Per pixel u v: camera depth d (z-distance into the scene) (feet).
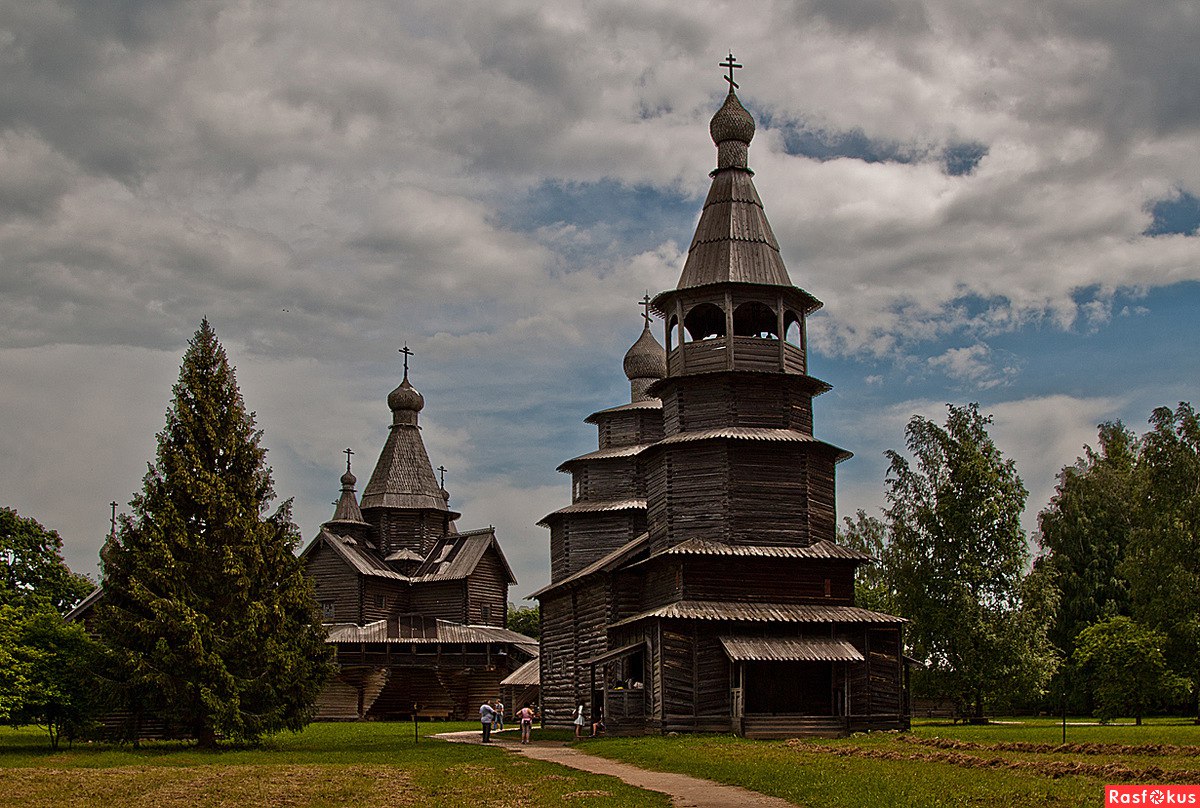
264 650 156.15
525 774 114.73
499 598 308.60
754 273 179.83
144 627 152.97
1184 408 195.21
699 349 178.60
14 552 217.77
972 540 211.61
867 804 81.61
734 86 191.83
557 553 235.81
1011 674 205.05
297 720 160.15
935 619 208.64
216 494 157.89
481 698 292.20
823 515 177.17
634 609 188.34
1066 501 262.06
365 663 276.82
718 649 165.17
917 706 278.46
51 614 161.38
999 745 126.52
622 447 237.86
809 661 163.43
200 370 165.37
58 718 157.28
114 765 128.47
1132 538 193.57
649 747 139.54
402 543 310.45
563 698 212.84
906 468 222.69
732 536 169.89
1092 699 252.21
